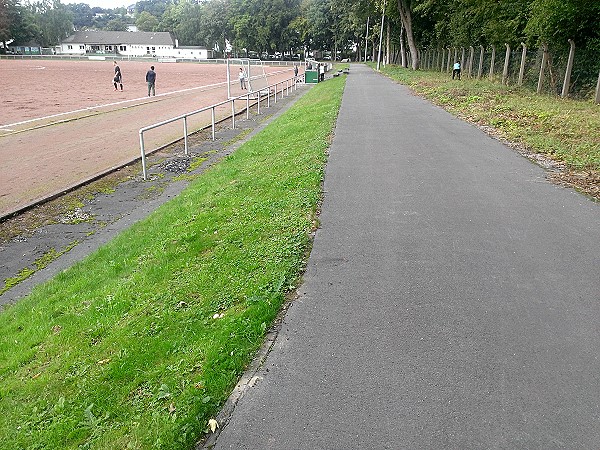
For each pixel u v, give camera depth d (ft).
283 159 35.45
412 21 158.92
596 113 44.78
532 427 10.11
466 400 10.87
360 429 10.17
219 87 131.75
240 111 81.87
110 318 16.69
